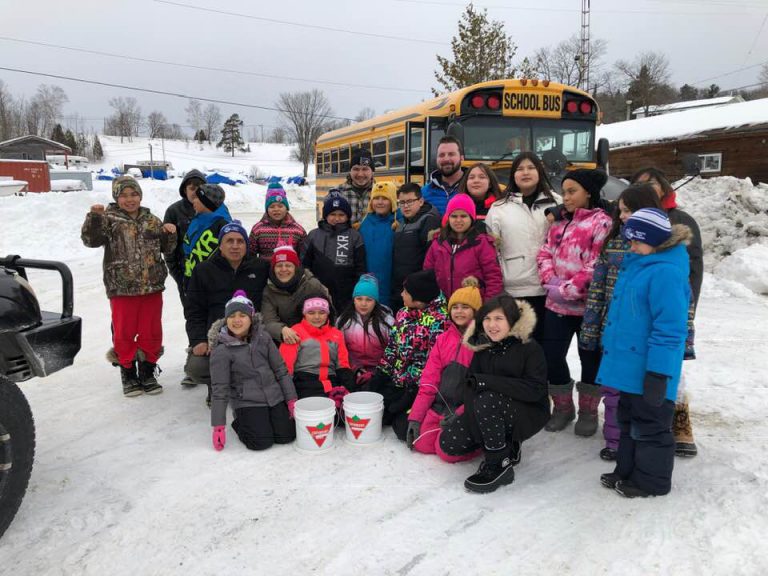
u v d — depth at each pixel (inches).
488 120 280.1
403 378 157.8
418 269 185.6
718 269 342.6
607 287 134.0
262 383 148.3
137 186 182.4
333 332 165.3
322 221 191.5
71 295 121.6
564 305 147.6
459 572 96.1
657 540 102.4
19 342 109.3
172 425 162.9
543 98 285.3
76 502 120.5
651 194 120.3
